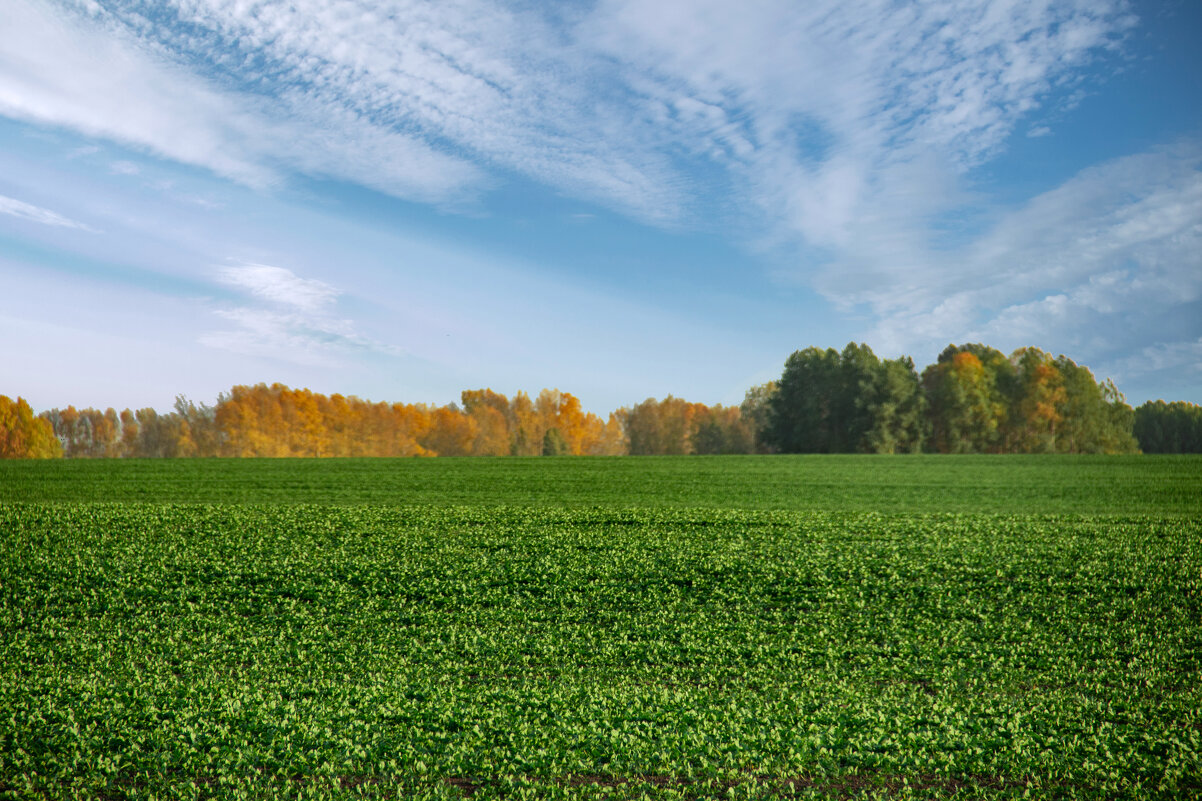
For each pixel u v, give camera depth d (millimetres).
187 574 20406
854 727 10609
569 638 15500
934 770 9258
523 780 8977
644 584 19797
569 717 10938
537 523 28703
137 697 11656
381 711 11109
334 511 31422
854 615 16953
